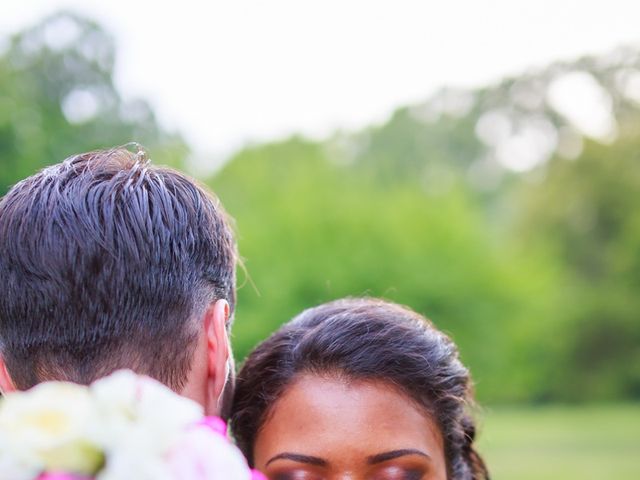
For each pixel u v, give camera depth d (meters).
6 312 1.60
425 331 2.21
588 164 42.19
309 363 2.07
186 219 1.66
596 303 40.53
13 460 1.15
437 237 27.58
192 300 1.64
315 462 2.00
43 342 1.58
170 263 1.62
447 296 27.03
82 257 1.58
